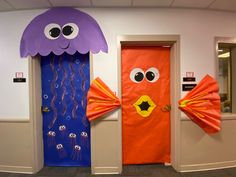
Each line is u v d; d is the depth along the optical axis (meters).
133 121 2.99
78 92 2.98
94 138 2.79
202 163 2.85
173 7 2.78
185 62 2.81
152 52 2.98
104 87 2.75
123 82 2.95
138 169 2.90
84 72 2.96
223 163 2.91
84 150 3.02
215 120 2.80
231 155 2.93
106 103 2.74
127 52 2.96
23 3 2.61
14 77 2.82
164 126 3.03
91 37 2.75
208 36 2.85
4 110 2.85
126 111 2.97
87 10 2.78
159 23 2.79
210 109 2.80
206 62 2.84
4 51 2.83
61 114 3.01
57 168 2.97
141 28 2.78
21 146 2.84
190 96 2.79
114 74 2.78
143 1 2.59
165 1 2.60
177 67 2.81
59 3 2.63
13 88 2.83
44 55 2.77
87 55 2.94
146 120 3.00
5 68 2.84
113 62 2.78
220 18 2.88
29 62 2.78
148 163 3.05
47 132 3.03
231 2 2.63
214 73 2.86
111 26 2.77
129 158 3.03
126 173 2.78
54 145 3.04
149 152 3.03
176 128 2.83
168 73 3.01
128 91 2.96
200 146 2.84
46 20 2.76
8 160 2.87
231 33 2.91
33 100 2.82
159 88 3.01
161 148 3.04
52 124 3.02
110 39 2.77
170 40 2.79
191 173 2.76
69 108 3.00
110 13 2.77
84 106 2.98
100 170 2.79
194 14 2.83
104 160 2.80
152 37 2.78
